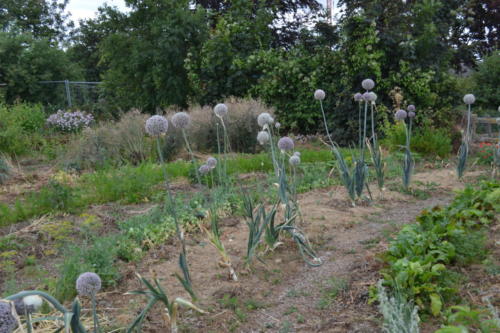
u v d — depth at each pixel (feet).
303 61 47.83
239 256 14.21
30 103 60.80
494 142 37.14
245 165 29.45
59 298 11.65
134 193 23.04
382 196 21.17
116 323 10.42
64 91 69.87
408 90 39.78
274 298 11.66
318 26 47.32
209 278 12.70
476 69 60.29
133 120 36.09
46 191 21.36
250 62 48.03
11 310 5.47
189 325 10.28
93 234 16.79
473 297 10.46
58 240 16.93
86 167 32.45
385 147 36.27
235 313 10.82
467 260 12.26
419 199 21.34
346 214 18.71
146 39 55.11
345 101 42.16
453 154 34.94
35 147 42.52
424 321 9.67
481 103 59.06
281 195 14.71
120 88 58.85
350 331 9.67
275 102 47.80
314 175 26.12
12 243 16.40
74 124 50.80
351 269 12.87
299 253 14.58
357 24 40.60
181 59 52.11
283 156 14.88
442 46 41.04
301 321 10.36
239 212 18.86
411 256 11.66
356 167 19.92
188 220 17.65
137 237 15.85
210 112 39.06
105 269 12.72
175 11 52.60
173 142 35.60
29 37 67.51
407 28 39.91
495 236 14.42
